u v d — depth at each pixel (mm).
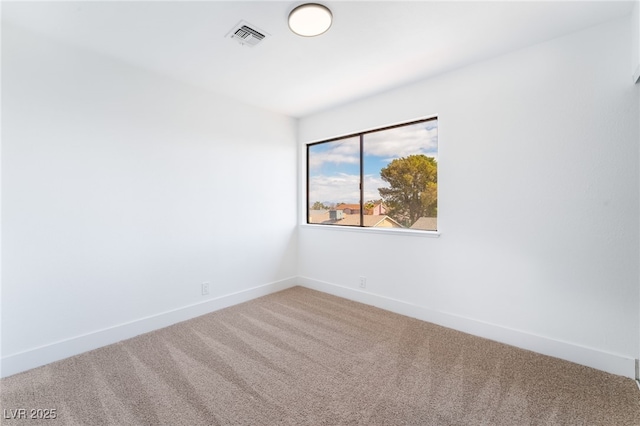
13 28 1872
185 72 2541
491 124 2318
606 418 1483
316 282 3695
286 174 3742
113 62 2307
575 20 1836
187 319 2771
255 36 2006
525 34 1983
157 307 2584
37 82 1964
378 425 1448
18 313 1911
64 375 1864
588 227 1946
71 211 2117
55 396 1660
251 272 3357
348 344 2270
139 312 2473
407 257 2846
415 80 2711
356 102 3234
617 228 1855
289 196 3785
